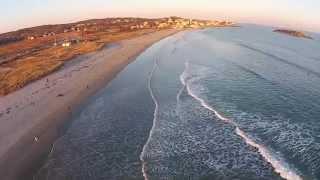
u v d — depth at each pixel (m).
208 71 46.25
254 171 19.75
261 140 23.61
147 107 31.36
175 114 29.19
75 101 33.44
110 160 21.62
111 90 37.47
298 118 27.66
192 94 34.75
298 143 22.92
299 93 34.91
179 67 49.91
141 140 24.34
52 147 23.42
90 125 27.28
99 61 56.16
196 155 21.91
